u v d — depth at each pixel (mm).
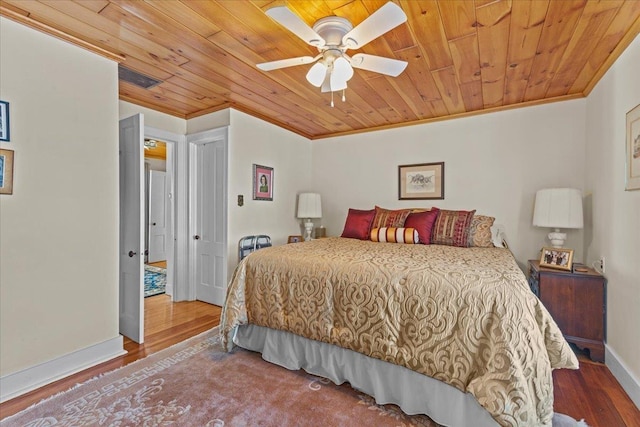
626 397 1761
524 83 2654
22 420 1543
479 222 3076
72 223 2018
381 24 1459
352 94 2947
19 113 1770
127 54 2232
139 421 1542
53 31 1893
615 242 2068
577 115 2932
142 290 2482
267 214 3875
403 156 3924
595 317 2221
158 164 6570
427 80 2598
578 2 1589
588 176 2766
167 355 2268
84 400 1705
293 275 2074
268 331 2209
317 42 1687
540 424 1305
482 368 1385
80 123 2057
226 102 3260
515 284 1504
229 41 2043
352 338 1778
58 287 1949
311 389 1841
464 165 3512
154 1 1635
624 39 1896
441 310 1530
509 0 1580
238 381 1919
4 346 1719
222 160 3412
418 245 2938
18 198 1771
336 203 4461
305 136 4551
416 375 1604
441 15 1704
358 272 1842
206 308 3422
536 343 1367
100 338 2166
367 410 1656
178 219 3699
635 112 1786
